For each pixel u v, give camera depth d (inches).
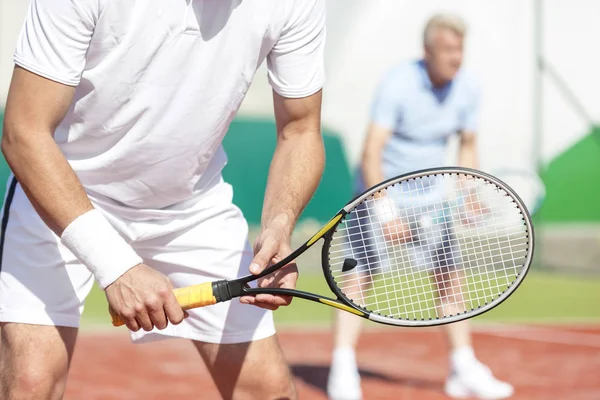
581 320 630.5
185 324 222.2
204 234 222.4
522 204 205.2
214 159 227.1
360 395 387.5
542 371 459.5
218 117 203.9
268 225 202.2
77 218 181.6
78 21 179.3
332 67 899.4
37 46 179.5
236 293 192.5
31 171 180.2
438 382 428.5
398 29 908.6
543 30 931.3
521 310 677.9
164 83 194.1
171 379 431.2
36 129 180.7
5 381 200.1
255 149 863.1
